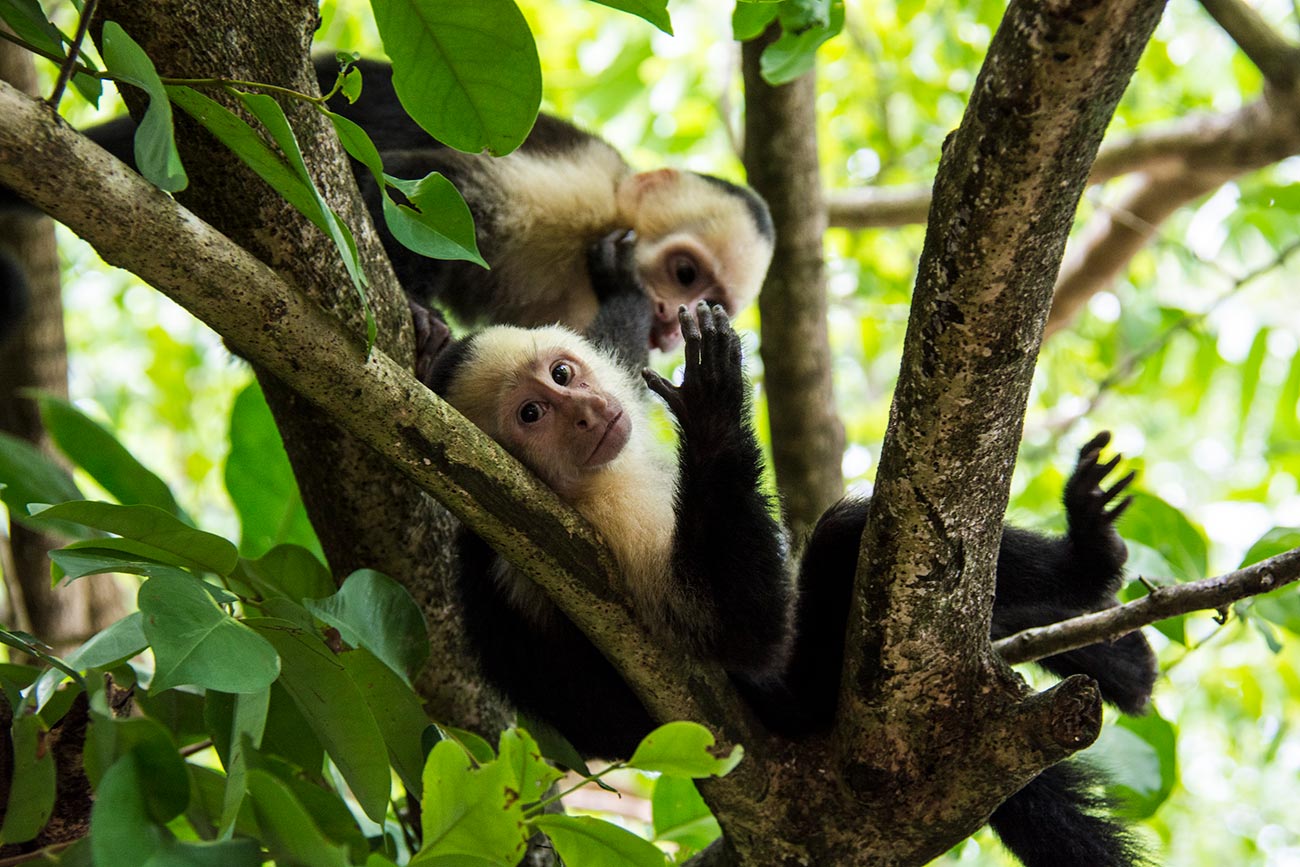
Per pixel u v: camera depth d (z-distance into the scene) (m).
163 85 2.77
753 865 3.84
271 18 3.57
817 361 6.80
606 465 4.53
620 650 3.55
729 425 3.97
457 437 3.20
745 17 4.21
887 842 3.71
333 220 2.80
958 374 2.91
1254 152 8.16
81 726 3.18
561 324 6.44
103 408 9.85
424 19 2.97
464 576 4.39
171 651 2.77
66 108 8.00
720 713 3.69
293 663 3.18
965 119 2.68
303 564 4.00
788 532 5.17
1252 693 7.49
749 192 8.00
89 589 6.37
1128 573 4.89
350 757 3.16
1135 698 5.04
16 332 6.00
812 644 4.14
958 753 3.50
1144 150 8.44
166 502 4.59
